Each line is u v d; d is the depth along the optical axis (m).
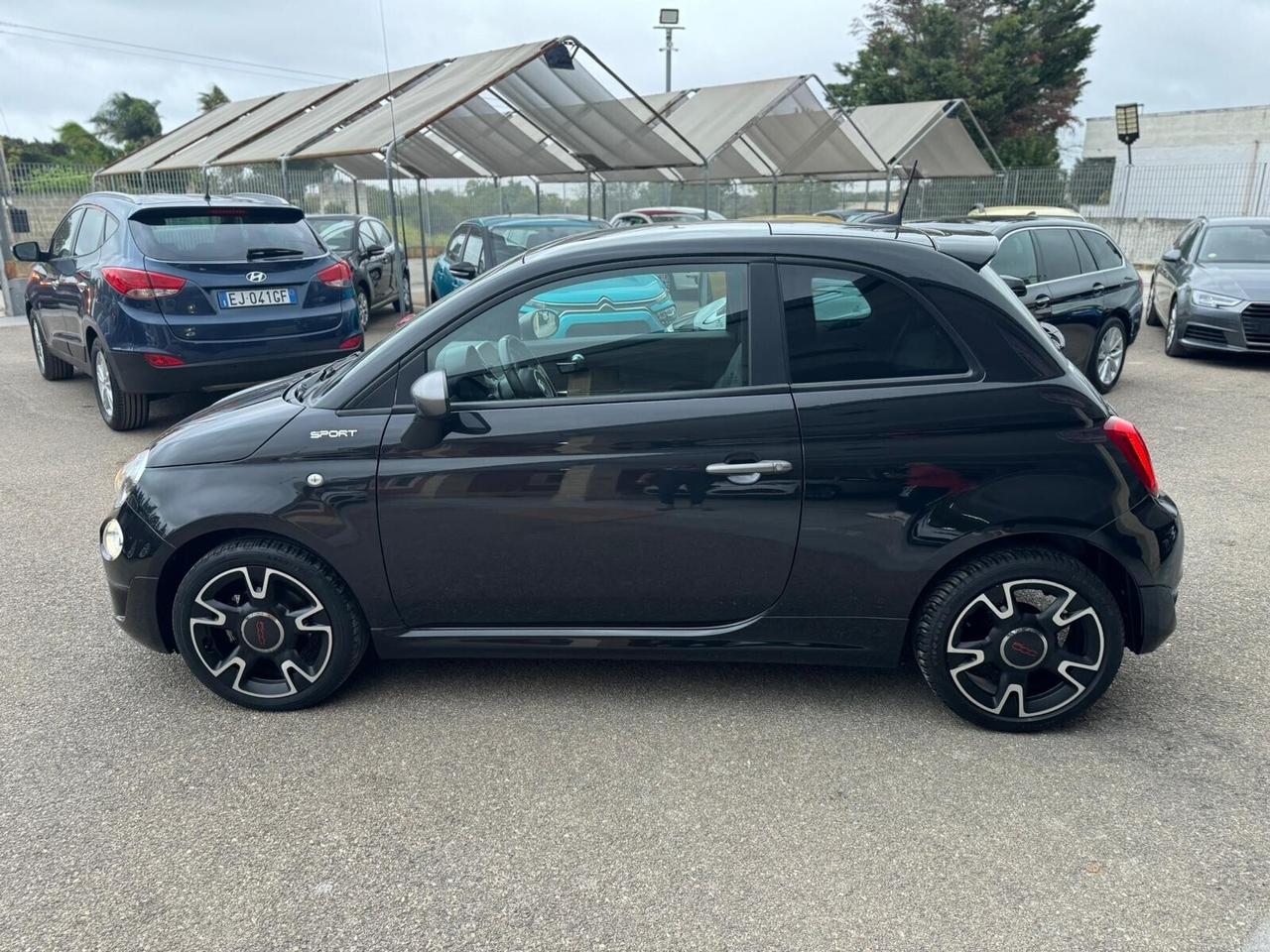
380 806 2.75
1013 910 2.30
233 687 3.30
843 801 2.74
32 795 2.81
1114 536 2.93
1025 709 3.08
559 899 2.36
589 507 3.01
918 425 2.90
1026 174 23.30
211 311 6.58
